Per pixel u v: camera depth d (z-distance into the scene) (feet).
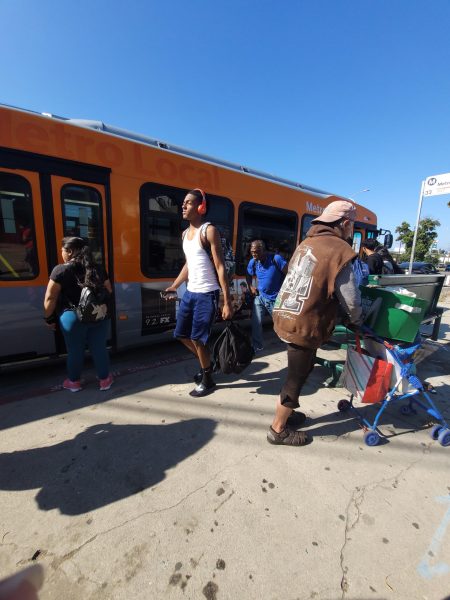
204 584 5.20
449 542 6.05
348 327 8.75
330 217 7.89
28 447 8.42
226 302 10.27
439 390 12.52
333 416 10.30
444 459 8.39
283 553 5.74
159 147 14.73
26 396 11.12
